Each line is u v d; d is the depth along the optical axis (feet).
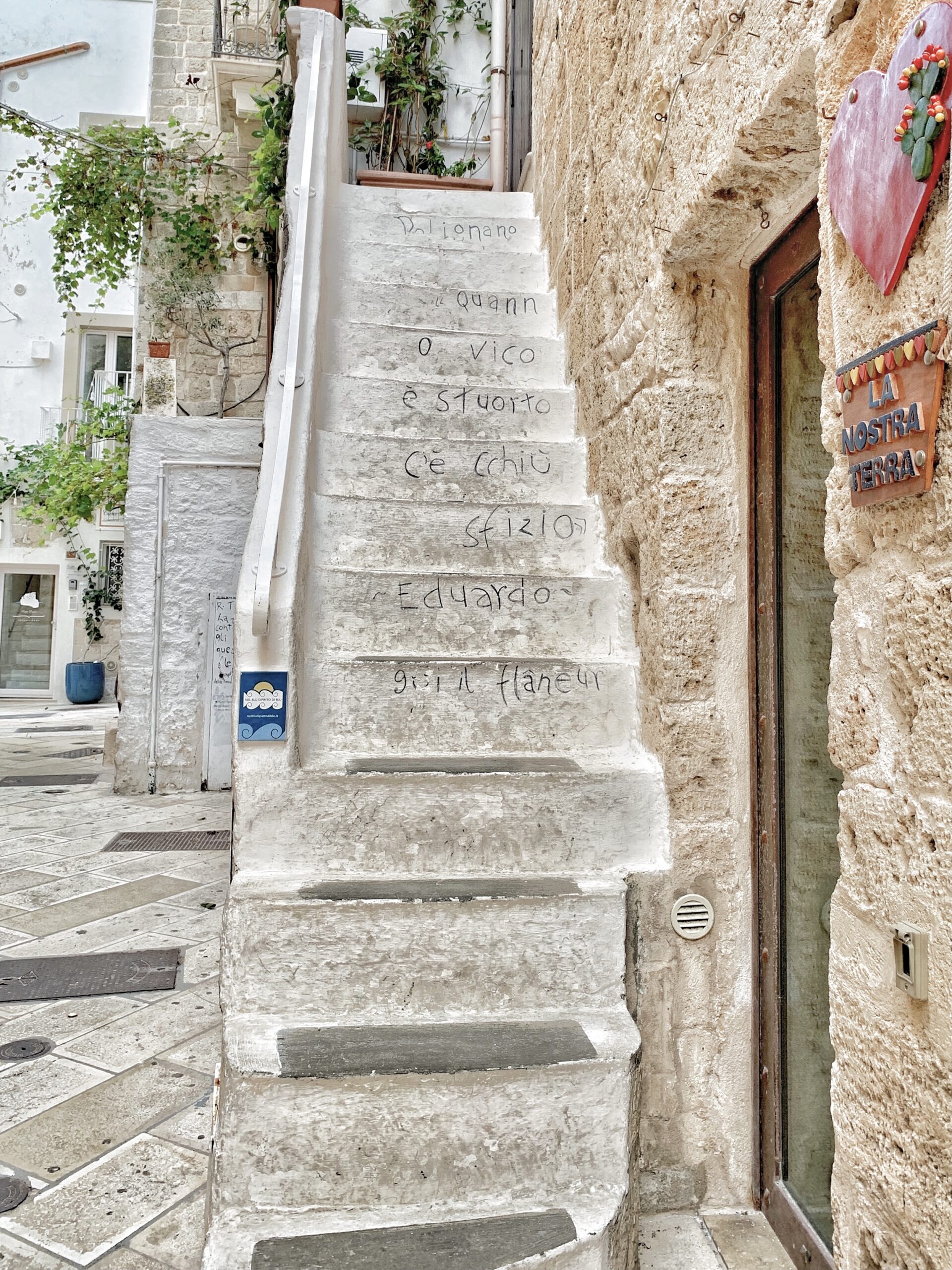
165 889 14.76
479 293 13.99
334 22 17.62
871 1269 4.44
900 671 4.19
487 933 7.13
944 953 3.82
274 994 6.95
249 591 8.04
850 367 4.40
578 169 11.96
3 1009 10.30
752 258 7.71
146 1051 9.34
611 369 9.87
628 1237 6.21
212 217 27.35
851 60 4.57
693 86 6.98
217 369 27.27
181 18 28.99
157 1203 6.97
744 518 7.81
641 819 7.98
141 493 21.98
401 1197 6.15
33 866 16.01
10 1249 6.45
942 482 3.79
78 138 27.91
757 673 7.64
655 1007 7.54
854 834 4.64
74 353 50.93
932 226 3.83
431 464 11.20
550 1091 6.31
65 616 52.01
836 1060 4.80
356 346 12.80
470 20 23.56
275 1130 6.07
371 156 23.43
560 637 9.82
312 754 8.71
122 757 22.21
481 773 7.90
